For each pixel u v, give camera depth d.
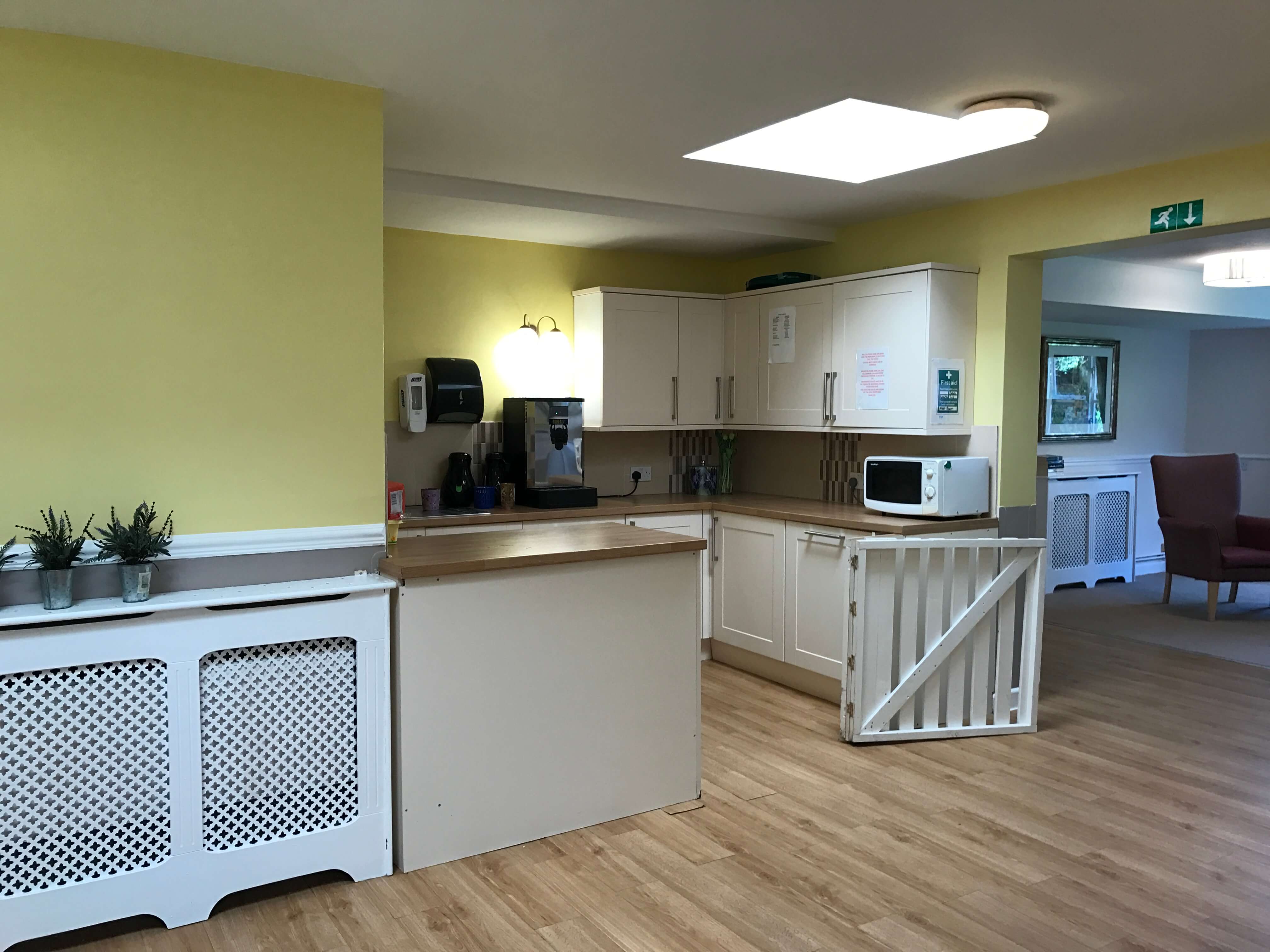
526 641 2.94
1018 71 2.79
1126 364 7.88
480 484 5.09
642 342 5.20
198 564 2.64
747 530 4.89
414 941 2.42
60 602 2.36
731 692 4.60
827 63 2.72
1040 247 4.20
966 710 4.15
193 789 2.52
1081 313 6.75
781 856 2.88
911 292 4.38
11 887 2.35
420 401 4.70
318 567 2.81
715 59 2.70
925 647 3.92
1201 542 6.14
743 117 3.22
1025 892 2.66
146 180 2.54
